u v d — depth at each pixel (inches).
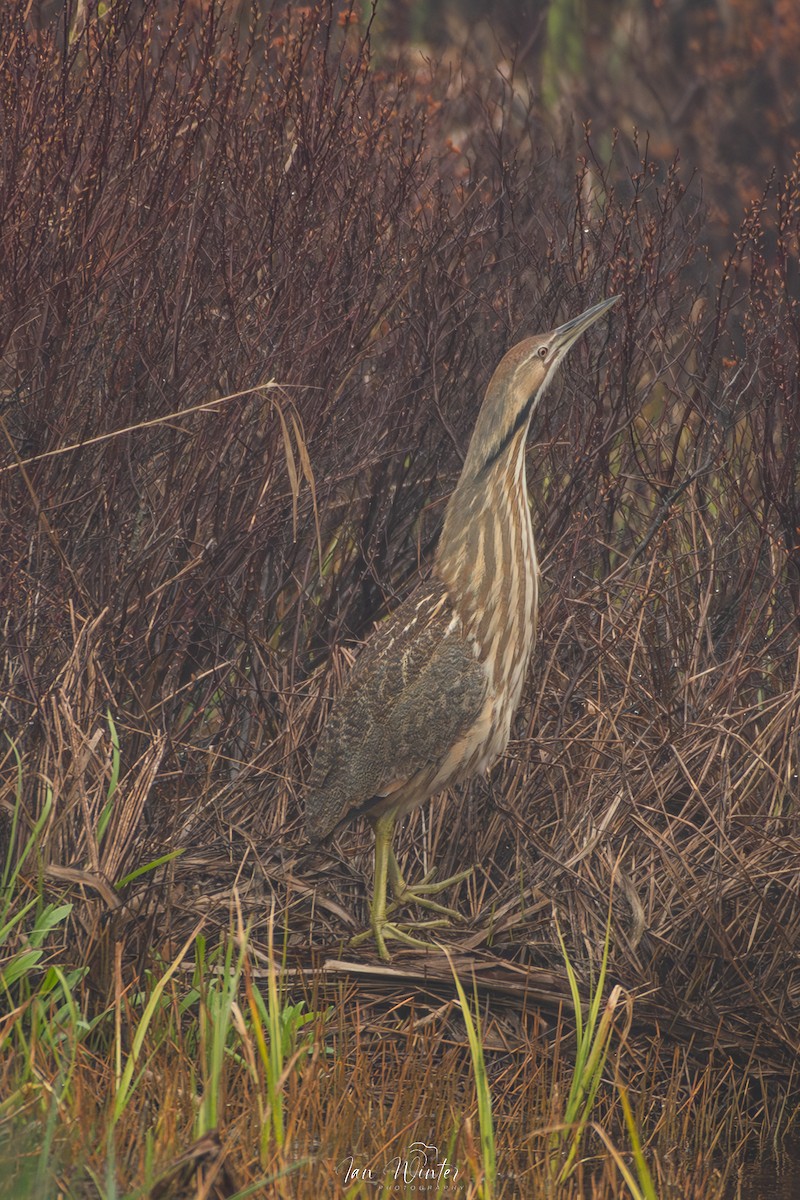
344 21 442.0
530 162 545.6
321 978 356.2
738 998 368.2
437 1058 353.4
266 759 411.8
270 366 405.4
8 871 352.8
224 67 473.4
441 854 408.5
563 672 418.3
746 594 418.6
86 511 401.4
